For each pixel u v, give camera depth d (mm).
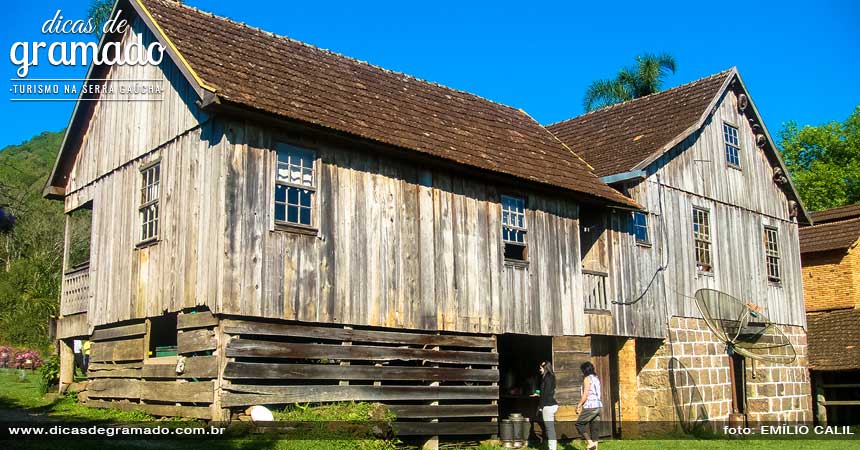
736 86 24203
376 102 16500
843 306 27766
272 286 13195
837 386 25453
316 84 15547
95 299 16656
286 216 13734
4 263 39125
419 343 15242
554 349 17719
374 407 13461
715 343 21844
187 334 13211
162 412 13883
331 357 13859
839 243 27812
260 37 16359
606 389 19578
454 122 18078
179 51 13500
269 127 13617
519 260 17453
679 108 23047
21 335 30922
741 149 24359
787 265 25312
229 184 12922
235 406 12555
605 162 21609
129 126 16297
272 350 13109
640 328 19797
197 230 13375
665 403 19984
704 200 22594
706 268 22203
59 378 18109
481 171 16391
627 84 37688
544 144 20344
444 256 15961
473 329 16172
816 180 47094
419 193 15773
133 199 15750
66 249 18875
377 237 14891
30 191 42531
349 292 14266
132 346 15156
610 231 19688
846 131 48375
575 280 18516
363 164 14930
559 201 18625
